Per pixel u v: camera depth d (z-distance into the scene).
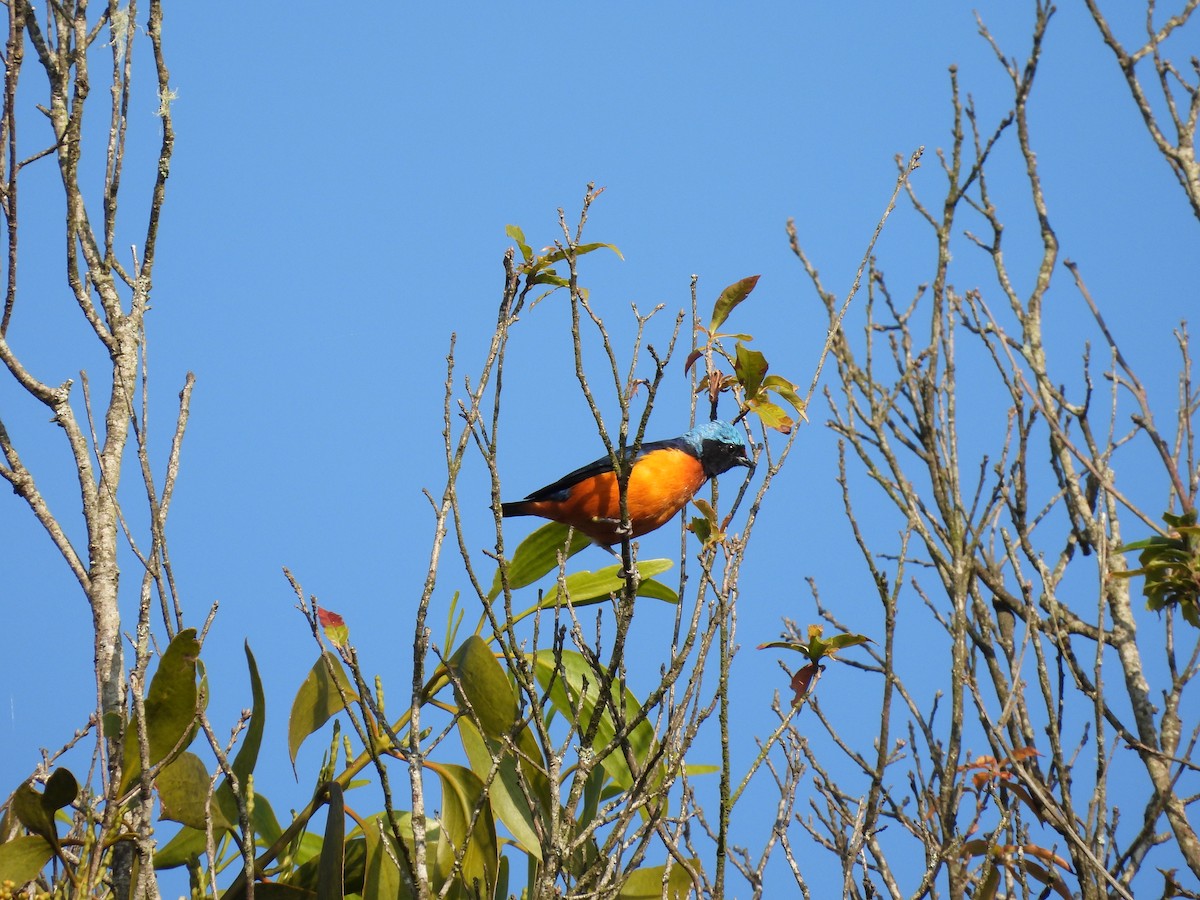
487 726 8.80
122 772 7.70
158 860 9.01
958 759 9.12
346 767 9.11
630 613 7.16
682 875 9.05
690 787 9.20
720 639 7.63
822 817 9.54
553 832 6.81
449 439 7.62
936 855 8.47
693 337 8.94
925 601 11.12
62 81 9.84
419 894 6.73
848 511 9.91
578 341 7.54
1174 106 14.84
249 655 8.88
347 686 8.99
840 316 8.76
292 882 8.96
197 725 7.69
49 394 8.59
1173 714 10.97
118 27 9.78
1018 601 12.18
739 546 7.83
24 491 8.30
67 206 9.03
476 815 7.25
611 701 7.38
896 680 10.34
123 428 8.77
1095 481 13.03
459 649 8.98
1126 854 9.54
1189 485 11.74
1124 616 12.55
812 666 8.70
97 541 8.20
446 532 7.65
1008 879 8.62
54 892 7.44
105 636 7.99
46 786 7.45
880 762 8.73
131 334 9.08
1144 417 11.03
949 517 11.19
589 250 8.10
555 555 10.24
